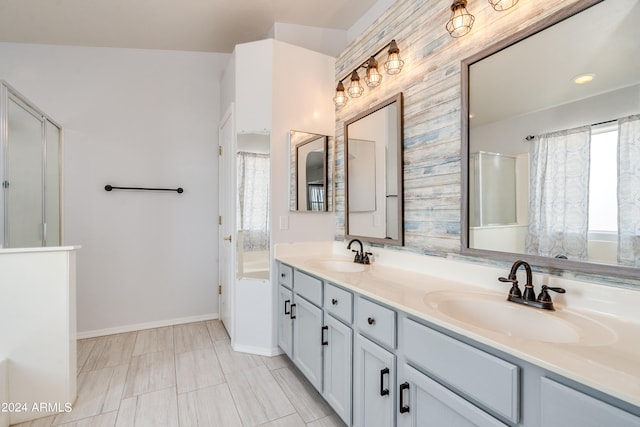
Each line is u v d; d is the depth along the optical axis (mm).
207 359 2369
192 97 3174
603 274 1034
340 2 2418
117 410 1759
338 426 1630
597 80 1052
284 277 2303
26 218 2125
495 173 1370
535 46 1231
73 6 2287
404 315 1190
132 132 2967
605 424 641
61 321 1756
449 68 1603
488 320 1222
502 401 832
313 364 1860
